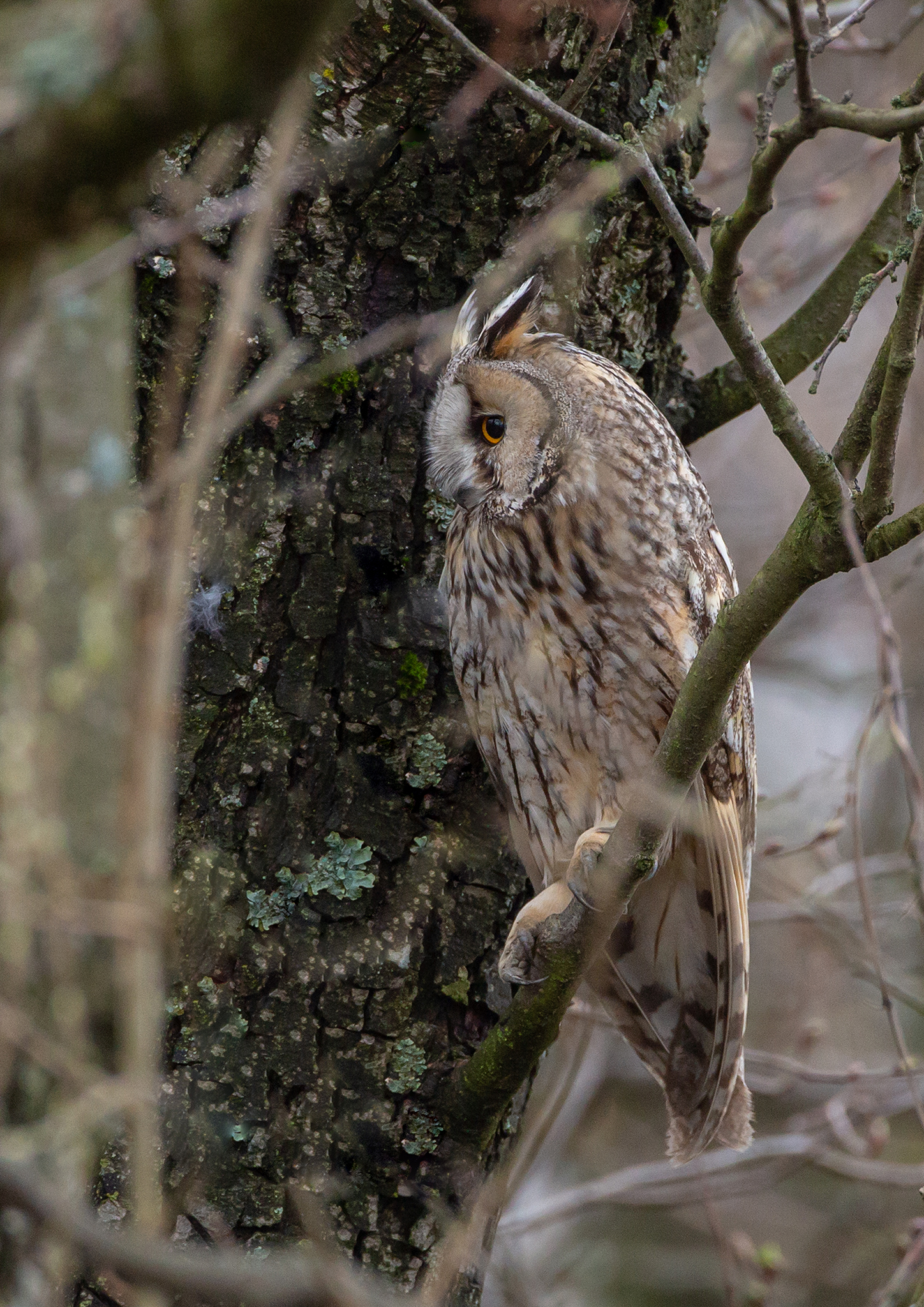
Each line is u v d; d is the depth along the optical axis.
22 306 2.86
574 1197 8.98
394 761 6.13
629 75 6.55
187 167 5.65
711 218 6.80
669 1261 12.53
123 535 3.88
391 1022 6.00
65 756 3.64
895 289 14.56
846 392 14.70
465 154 6.12
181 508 3.52
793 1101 12.17
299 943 5.91
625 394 6.98
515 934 5.96
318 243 5.95
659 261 6.96
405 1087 6.00
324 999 5.92
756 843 10.70
